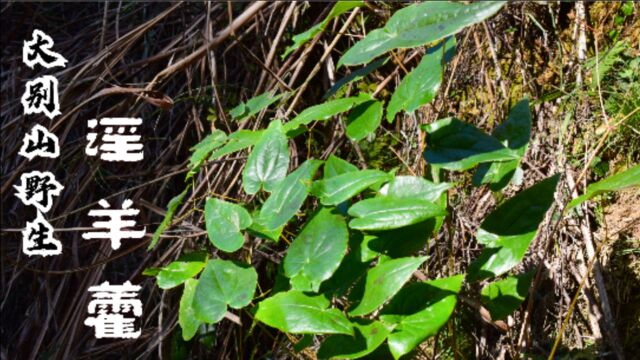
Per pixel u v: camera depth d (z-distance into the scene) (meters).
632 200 0.93
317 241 0.66
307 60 1.31
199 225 1.20
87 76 1.37
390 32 0.64
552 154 1.02
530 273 0.72
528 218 0.69
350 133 0.72
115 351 1.23
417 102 0.68
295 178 0.69
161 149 1.40
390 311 0.65
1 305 1.35
